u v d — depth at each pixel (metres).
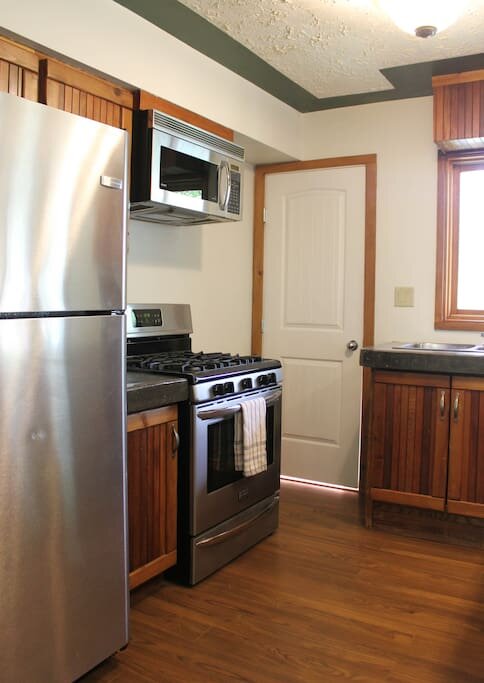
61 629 1.67
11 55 2.01
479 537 2.90
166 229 3.20
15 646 1.55
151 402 2.20
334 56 2.89
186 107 2.76
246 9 2.41
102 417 1.76
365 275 3.69
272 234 3.95
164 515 2.34
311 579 2.52
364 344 3.70
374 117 3.63
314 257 3.83
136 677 1.85
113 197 1.77
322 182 3.79
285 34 2.64
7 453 1.49
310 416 3.87
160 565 2.34
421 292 3.56
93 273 1.71
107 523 1.80
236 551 2.71
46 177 1.56
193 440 2.39
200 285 3.49
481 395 2.84
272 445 2.96
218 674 1.87
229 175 2.95
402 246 3.60
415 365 2.92
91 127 1.69
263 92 3.36
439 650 2.02
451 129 3.14
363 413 3.69
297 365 3.90
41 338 1.56
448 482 2.92
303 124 3.82
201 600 2.33
